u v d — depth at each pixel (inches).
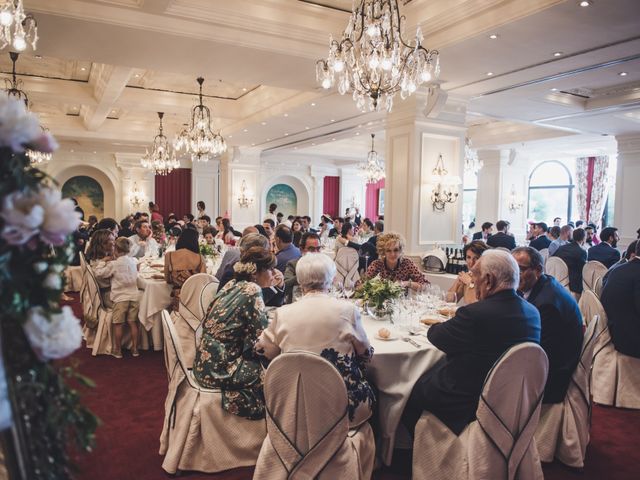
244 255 116.6
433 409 98.0
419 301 137.0
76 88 341.4
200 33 197.3
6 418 39.4
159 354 198.8
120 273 193.9
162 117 457.7
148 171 625.6
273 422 84.3
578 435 113.9
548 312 112.5
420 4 209.5
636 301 146.3
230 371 108.5
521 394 88.5
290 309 93.4
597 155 583.8
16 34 149.5
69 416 44.9
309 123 392.2
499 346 90.6
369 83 174.2
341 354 90.8
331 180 763.4
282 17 211.0
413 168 279.9
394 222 295.6
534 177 646.5
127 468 110.4
